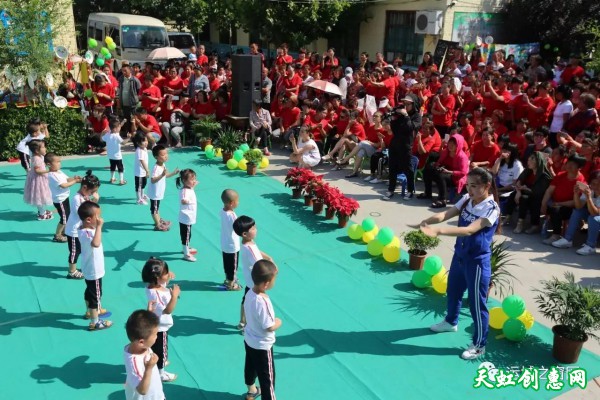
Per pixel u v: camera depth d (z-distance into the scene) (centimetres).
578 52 1747
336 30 1934
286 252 726
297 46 1861
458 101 1221
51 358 492
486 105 1156
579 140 877
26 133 1095
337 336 538
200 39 2892
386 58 1922
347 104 1206
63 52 1138
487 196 485
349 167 1130
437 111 1144
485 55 1675
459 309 543
